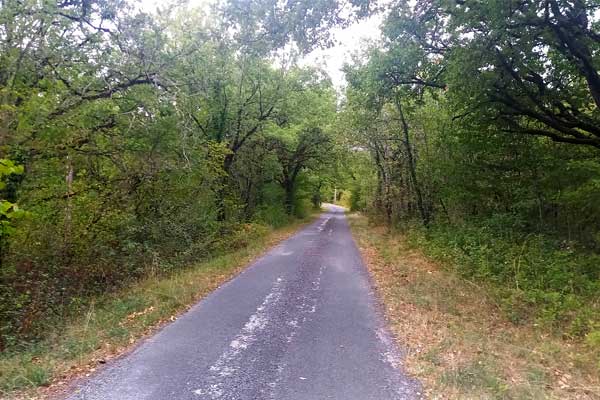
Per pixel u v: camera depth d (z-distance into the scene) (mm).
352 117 22406
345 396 4758
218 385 5008
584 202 12961
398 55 11750
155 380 5148
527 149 14703
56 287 9633
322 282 11375
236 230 20281
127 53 11008
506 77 10586
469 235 14852
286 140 25422
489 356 6078
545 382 5262
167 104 12008
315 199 62031
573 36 9391
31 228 10945
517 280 9719
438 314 8367
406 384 5105
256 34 10688
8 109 8383
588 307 7887
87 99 10469
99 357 5980
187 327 7348
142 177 13742
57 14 9844
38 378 5145
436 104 18812
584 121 11398
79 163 12094
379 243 20734
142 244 13516
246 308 8641
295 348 6297
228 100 20984
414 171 21891
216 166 18109
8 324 7766
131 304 8812
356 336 6910
